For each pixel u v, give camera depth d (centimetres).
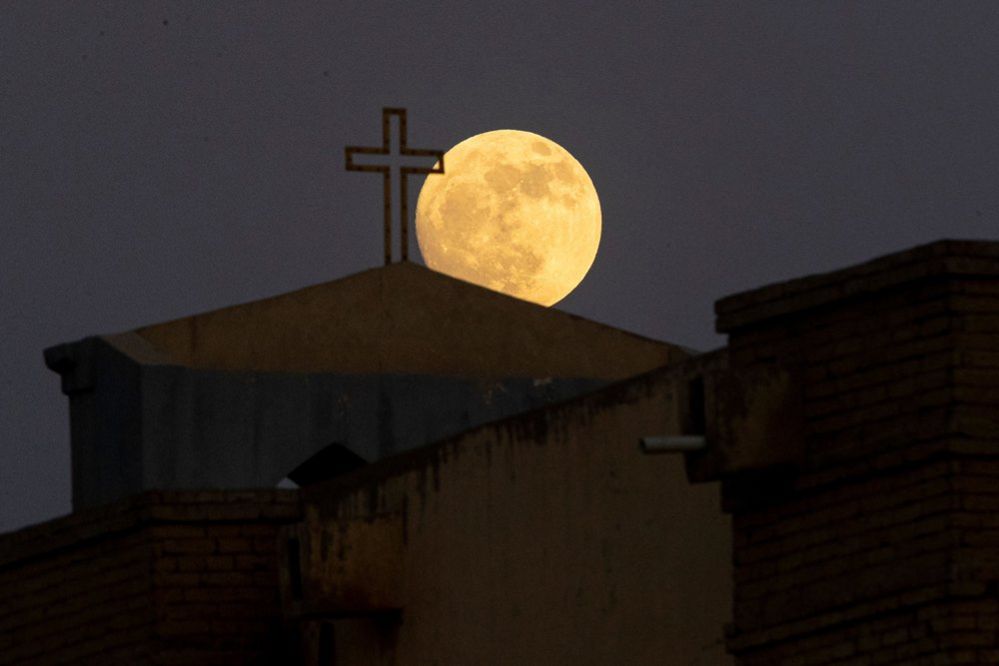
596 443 6256
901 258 5169
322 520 7138
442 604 6856
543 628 6419
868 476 5206
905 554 5106
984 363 5084
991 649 4972
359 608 7025
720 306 5559
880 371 5209
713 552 5828
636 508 6100
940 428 5062
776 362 5441
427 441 9212
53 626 7744
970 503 5041
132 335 9194
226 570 7506
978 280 5112
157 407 8838
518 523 6538
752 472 5344
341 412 9119
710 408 5312
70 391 9138
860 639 5181
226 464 8906
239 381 8988
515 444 6569
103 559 7625
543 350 9662
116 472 8919
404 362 9488
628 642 6100
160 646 7412
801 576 5328
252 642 7500
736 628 5456
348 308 9475
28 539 7800
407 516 7050
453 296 9619
